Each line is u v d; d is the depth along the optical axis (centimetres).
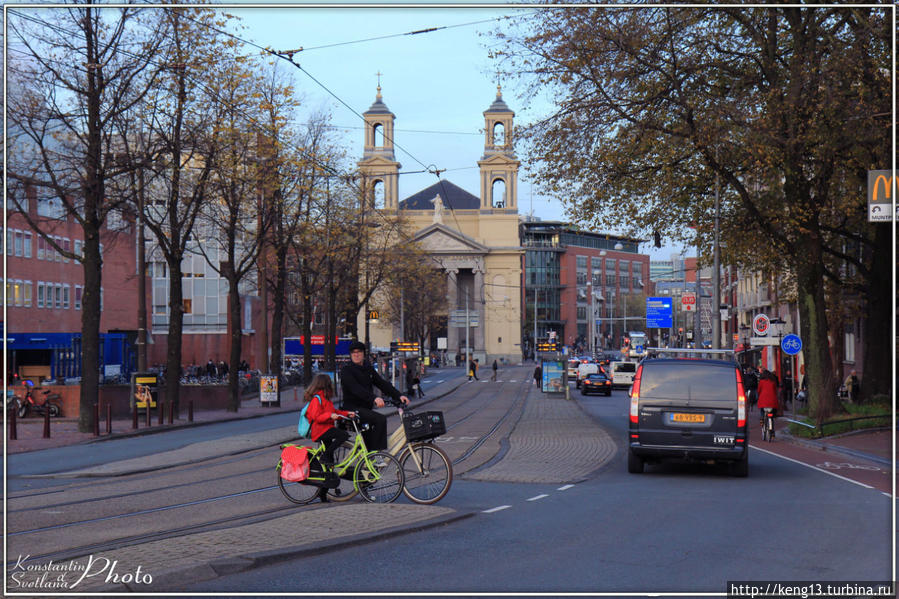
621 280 17400
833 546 930
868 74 2306
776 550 906
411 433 1195
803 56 2408
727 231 3088
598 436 2545
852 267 3716
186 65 2873
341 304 6322
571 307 15875
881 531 1026
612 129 2508
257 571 795
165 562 794
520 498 1307
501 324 12988
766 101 2398
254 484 1510
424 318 9594
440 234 12875
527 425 3045
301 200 4453
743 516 1135
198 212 3622
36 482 1634
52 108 2738
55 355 4356
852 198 2661
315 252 4866
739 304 7638
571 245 15988
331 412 1222
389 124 12706
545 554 875
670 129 2405
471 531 1002
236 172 3509
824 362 2633
